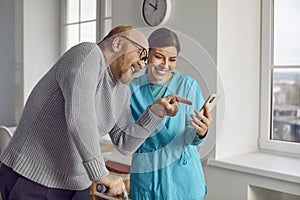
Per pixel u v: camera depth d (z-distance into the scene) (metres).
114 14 2.87
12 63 3.88
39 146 1.24
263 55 2.51
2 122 4.07
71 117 1.07
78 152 1.12
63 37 3.83
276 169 2.01
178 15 2.40
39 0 3.73
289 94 2.42
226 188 2.20
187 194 1.38
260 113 2.53
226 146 2.32
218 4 2.20
